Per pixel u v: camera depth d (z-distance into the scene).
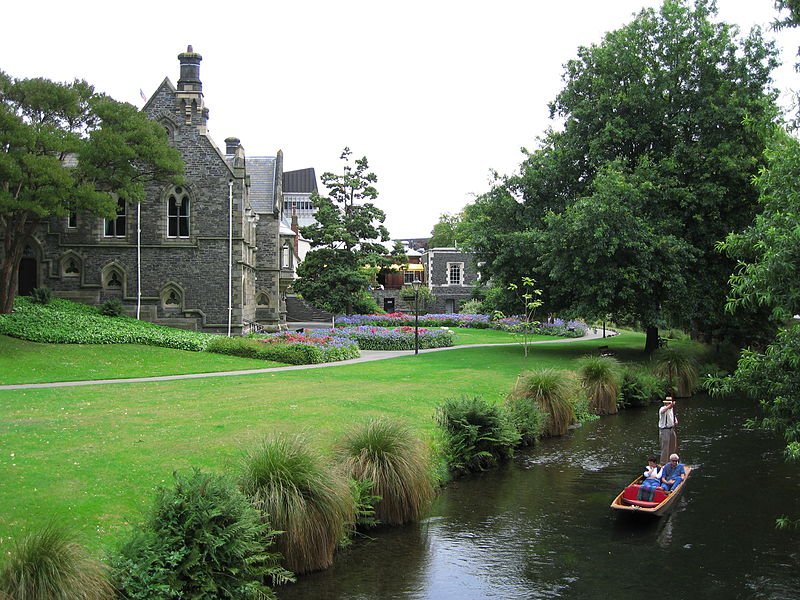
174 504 10.45
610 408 27.70
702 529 14.81
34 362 28.45
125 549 9.98
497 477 18.42
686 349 38.31
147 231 41.38
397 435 15.45
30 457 14.22
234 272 41.72
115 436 16.45
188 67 41.56
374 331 44.84
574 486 17.66
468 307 76.25
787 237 11.26
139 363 30.61
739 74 36.03
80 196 31.31
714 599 11.65
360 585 11.80
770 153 13.33
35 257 41.34
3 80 31.88
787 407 12.02
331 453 15.14
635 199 34.12
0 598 8.52
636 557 13.33
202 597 9.89
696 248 35.06
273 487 11.99
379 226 58.75
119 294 41.25
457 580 12.14
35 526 10.83
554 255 36.50
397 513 14.62
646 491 15.77
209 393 23.44
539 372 24.95
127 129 34.50
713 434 23.97
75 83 34.56
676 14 37.28
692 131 36.81
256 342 35.53
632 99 36.81
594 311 35.75
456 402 20.22
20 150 29.72
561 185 40.94
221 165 41.69
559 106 41.53
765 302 11.79
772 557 13.38
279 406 21.09
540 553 13.43
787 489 17.62
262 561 11.34
